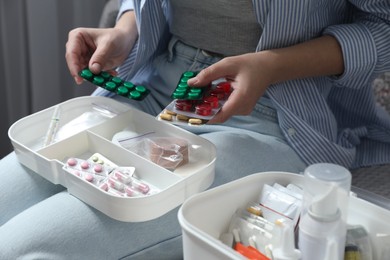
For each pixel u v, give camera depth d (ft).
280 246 2.36
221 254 2.25
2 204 3.06
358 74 3.39
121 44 3.75
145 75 3.91
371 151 3.78
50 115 3.45
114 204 2.65
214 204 2.60
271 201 2.64
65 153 3.14
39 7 5.12
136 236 2.76
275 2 3.20
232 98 3.04
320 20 3.46
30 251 2.65
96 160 3.03
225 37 3.48
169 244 2.82
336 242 2.26
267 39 3.31
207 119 3.01
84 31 3.73
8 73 5.30
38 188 3.11
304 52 3.27
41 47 5.27
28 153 3.04
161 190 2.78
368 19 3.44
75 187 2.84
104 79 3.39
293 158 3.27
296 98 3.39
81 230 2.72
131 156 3.01
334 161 3.39
